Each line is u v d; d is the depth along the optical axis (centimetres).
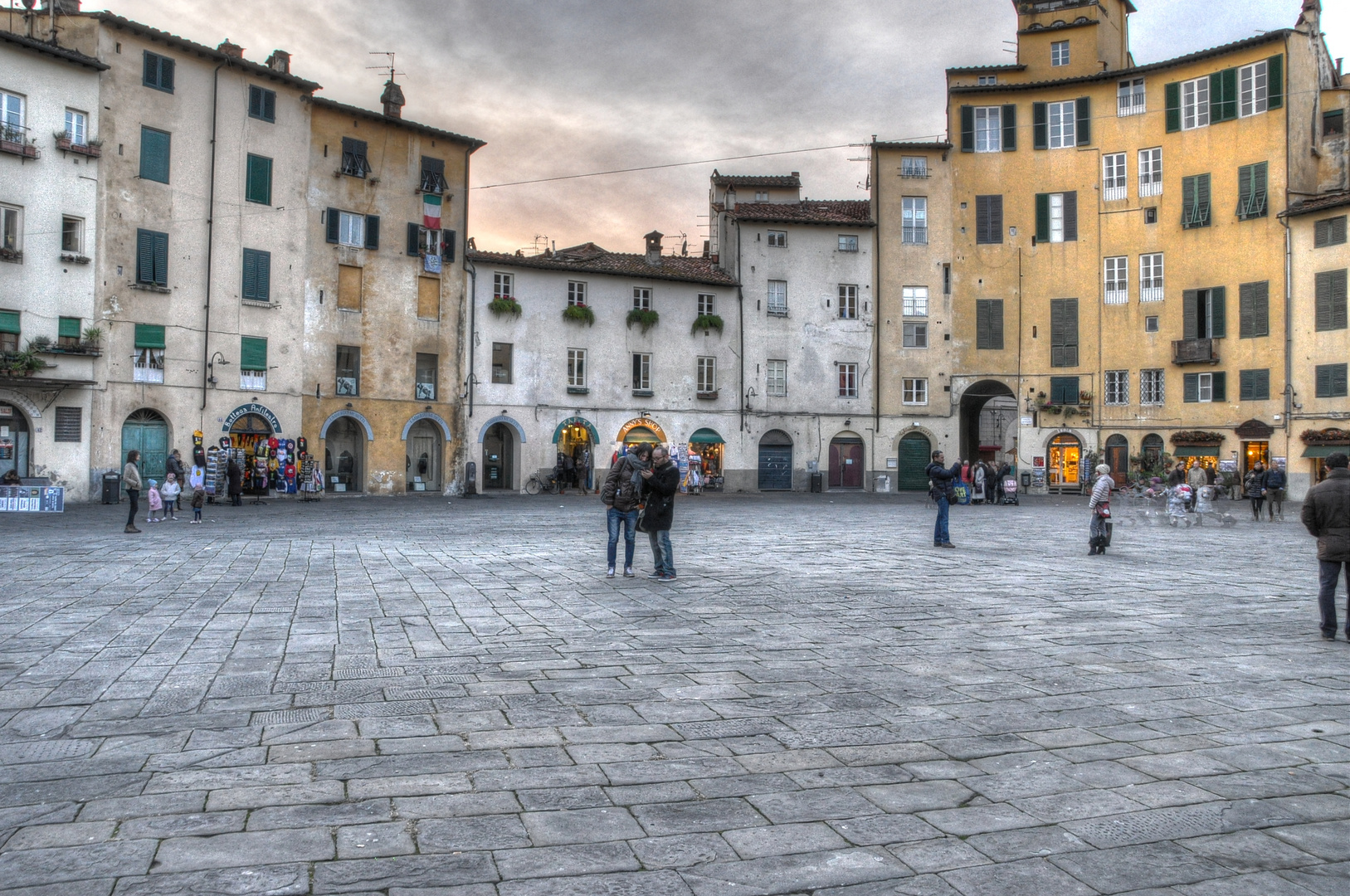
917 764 484
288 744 504
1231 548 1773
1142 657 747
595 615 934
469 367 4025
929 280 4684
